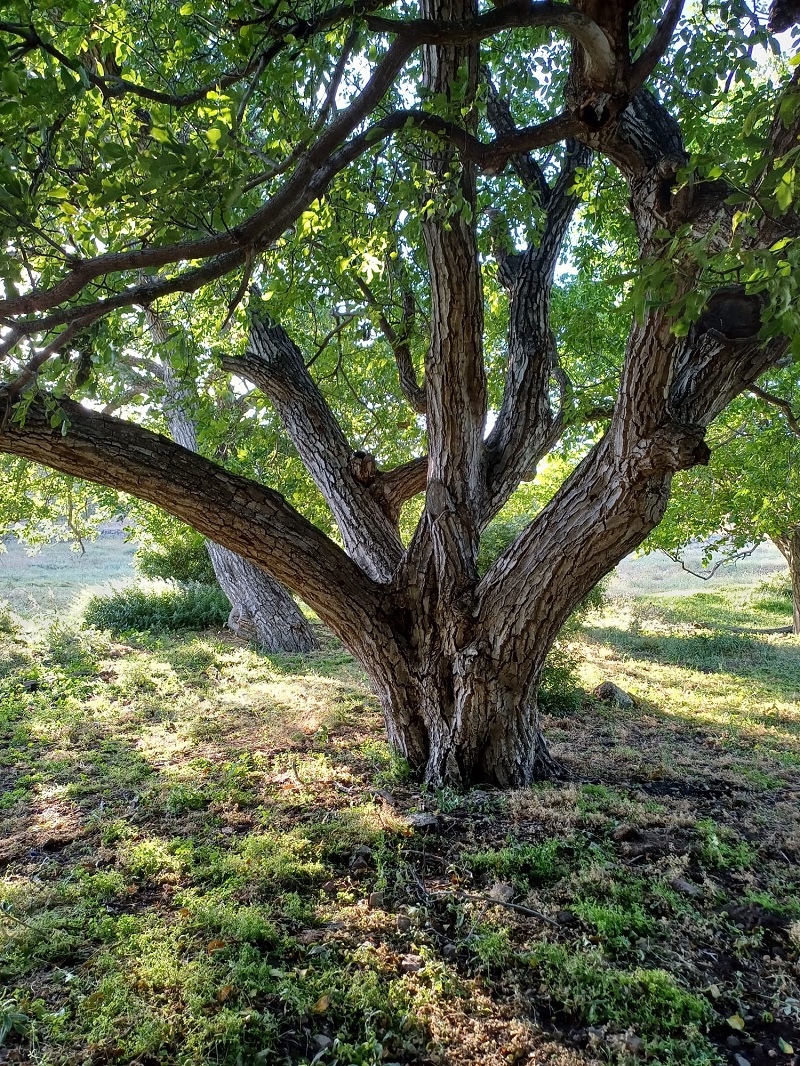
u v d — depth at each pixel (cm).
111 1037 196
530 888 277
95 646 793
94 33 241
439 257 326
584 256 656
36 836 329
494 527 904
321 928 249
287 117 267
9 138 154
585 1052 198
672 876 284
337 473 460
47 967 228
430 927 252
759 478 910
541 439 454
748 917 261
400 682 390
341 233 361
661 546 1084
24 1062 188
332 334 472
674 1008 211
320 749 445
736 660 935
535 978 227
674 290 165
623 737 519
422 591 387
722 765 452
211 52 274
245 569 914
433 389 367
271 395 484
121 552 2427
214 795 367
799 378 752
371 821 324
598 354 771
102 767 418
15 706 554
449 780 372
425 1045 198
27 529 1248
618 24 199
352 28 191
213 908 256
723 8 249
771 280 143
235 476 363
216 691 618
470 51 268
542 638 356
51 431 303
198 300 409
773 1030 208
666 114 330
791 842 322
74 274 168
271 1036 198
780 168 145
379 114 390
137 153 158
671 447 280
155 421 872
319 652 873
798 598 1148
